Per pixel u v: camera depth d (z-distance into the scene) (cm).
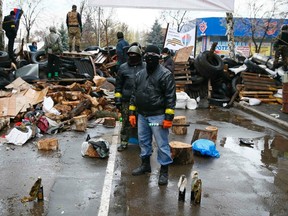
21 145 678
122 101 655
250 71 1448
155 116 494
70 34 1628
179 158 597
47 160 594
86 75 1360
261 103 1320
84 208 422
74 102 970
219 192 486
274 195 482
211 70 1330
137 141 701
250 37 3928
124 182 509
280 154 694
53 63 1266
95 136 768
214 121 1023
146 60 480
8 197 446
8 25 1451
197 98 1338
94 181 509
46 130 778
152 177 532
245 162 629
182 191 450
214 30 4503
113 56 1792
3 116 852
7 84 1141
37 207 421
